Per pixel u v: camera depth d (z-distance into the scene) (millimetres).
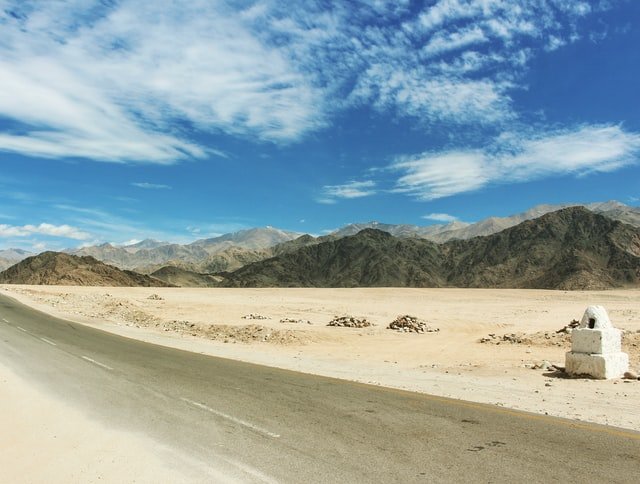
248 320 35188
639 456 6828
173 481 5934
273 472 6184
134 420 8570
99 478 6039
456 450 7027
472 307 51656
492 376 13984
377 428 8141
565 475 6141
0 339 20750
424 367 15914
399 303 58594
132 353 17734
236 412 9180
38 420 8500
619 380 13203
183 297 67875
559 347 21438
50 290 81438
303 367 15258
